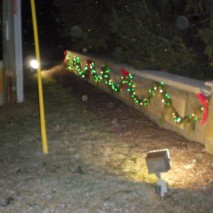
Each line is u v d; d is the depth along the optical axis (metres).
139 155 4.91
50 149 5.22
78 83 10.48
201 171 4.26
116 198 3.73
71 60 12.77
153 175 4.27
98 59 9.61
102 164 4.66
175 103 5.56
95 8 10.38
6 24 7.64
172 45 6.77
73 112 7.27
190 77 6.11
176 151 4.88
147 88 6.55
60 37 16.00
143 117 6.61
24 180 4.17
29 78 12.02
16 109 7.45
